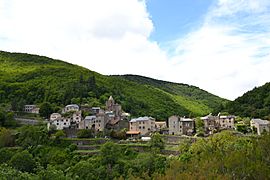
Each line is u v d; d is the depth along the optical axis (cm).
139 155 14950
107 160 14425
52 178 8719
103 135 19775
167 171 7900
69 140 18188
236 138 14350
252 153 7325
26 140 17788
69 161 15638
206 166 7181
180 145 16012
